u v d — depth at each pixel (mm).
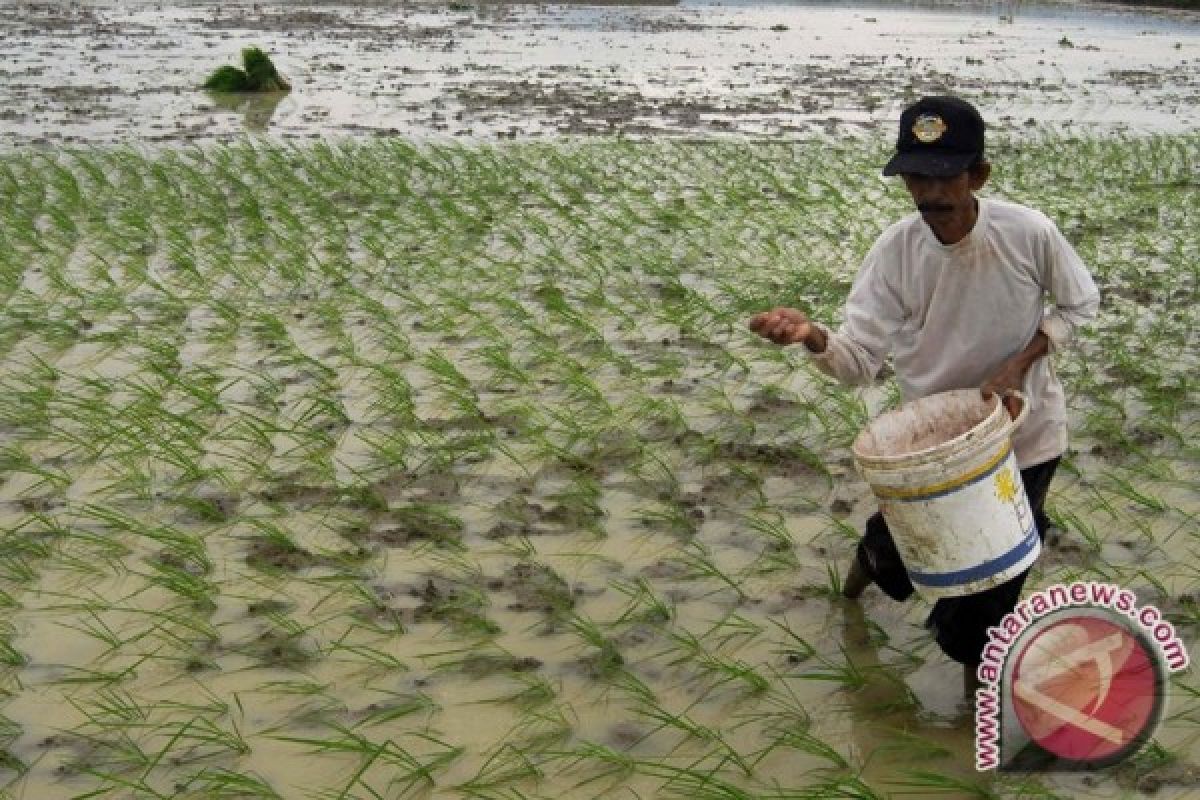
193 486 5336
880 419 3686
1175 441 5930
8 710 3861
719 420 6137
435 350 6984
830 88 20219
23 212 9828
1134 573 4680
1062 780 3572
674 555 4871
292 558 4762
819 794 3412
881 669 4109
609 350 7004
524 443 5812
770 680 4074
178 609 4426
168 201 10289
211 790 3484
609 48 25109
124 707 3859
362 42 24281
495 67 21328
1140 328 7602
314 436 5746
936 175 3406
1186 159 13945
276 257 8812
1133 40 31188
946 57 25812
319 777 3594
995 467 3408
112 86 17641
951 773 3617
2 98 16031
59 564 4707
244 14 28594
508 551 4863
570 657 4188
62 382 6430
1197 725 3795
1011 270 3602
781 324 3643
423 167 11789
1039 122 17250
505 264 8625
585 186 11680
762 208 10906
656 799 3498
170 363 6676
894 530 3559
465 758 3678
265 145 13008
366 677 4062
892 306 3812
